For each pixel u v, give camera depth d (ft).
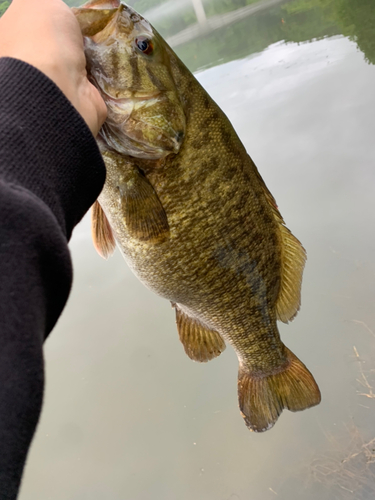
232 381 2.77
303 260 1.57
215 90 5.40
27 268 0.50
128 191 1.23
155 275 1.34
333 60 4.93
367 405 2.32
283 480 2.25
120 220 1.28
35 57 0.78
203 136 1.26
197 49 7.83
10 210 0.51
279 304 1.63
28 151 0.63
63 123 0.69
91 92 0.88
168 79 1.19
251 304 1.51
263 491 2.26
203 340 1.65
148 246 1.29
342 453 2.20
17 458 0.44
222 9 11.48
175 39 9.81
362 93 4.12
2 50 0.81
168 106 1.18
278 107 4.53
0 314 0.47
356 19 5.81
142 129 1.16
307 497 2.14
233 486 2.33
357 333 2.61
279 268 1.56
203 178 1.27
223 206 1.32
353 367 2.50
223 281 1.41
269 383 1.69
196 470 2.45
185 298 1.41
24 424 0.45
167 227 1.25
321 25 6.29
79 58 0.87
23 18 0.83
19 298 0.48
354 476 2.10
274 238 1.51
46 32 0.82
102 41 1.09
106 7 1.12
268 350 1.65
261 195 1.43
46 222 0.55
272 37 6.70
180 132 1.20
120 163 1.21
